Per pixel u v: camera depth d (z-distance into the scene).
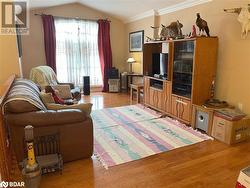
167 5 4.50
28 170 1.71
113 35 6.62
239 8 3.05
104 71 6.44
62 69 6.02
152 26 5.25
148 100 4.65
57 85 4.00
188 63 3.54
